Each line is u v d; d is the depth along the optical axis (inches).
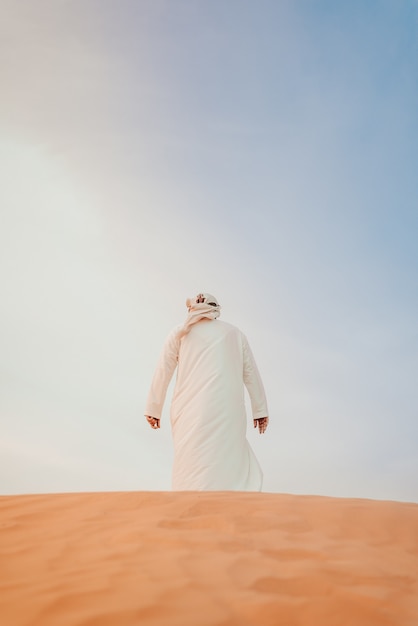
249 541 89.6
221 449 214.8
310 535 95.7
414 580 76.8
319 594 68.6
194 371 225.9
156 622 57.0
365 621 62.2
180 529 96.7
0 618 58.6
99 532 94.0
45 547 86.1
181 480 213.9
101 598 63.2
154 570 73.5
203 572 73.3
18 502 117.5
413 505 112.9
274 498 117.3
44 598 63.2
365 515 104.2
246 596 65.7
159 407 234.5
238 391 227.3
